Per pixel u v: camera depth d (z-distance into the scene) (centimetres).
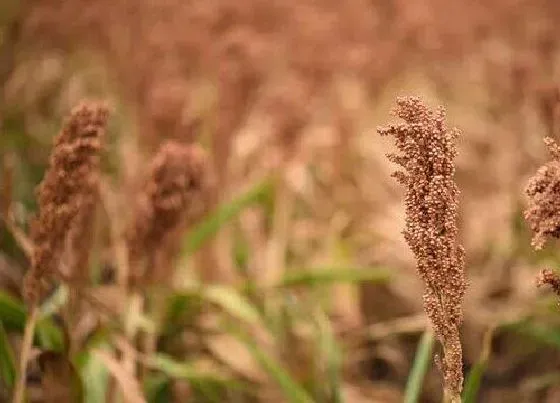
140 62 412
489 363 335
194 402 290
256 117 415
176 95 309
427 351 256
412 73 516
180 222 259
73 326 249
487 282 368
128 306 271
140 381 264
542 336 289
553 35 391
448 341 194
